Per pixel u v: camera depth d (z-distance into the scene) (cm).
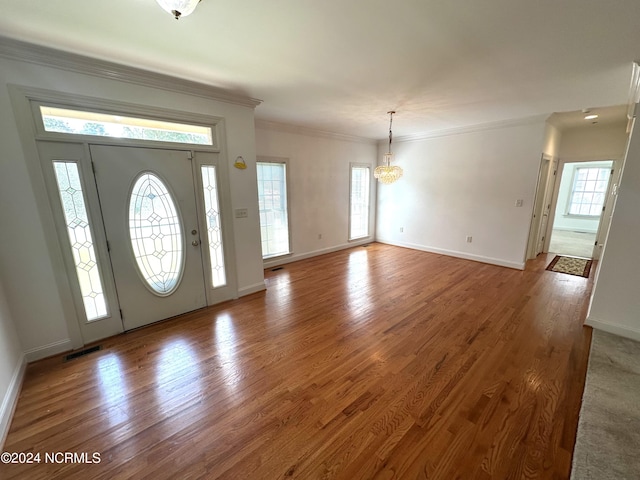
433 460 153
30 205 227
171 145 292
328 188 587
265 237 505
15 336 224
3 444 164
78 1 154
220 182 334
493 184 495
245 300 366
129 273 283
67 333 254
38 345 242
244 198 362
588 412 183
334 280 439
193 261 326
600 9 162
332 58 229
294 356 246
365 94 322
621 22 174
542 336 272
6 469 151
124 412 187
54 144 232
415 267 500
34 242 232
